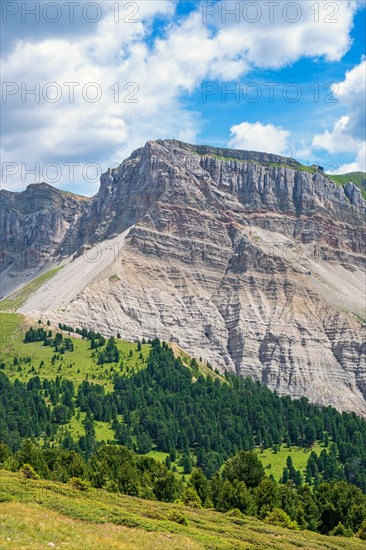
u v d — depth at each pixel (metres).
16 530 66.44
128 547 69.06
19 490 91.62
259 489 146.62
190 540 83.75
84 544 66.44
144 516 98.75
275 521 130.00
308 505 147.00
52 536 66.94
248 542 98.75
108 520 86.06
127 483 142.12
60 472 146.38
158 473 150.12
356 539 129.25
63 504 88.06
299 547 103.81
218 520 114.56
